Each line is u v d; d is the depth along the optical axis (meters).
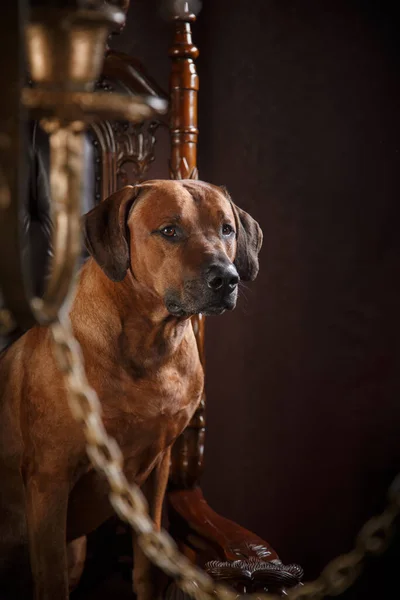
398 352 2.14
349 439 2.21
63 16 0.49
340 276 2.18
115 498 0.59
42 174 1.69
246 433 2.31
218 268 1.21
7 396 1.44
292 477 2.29
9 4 0.48
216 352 2.31
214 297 1.21
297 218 2.20
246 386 2.30
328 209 2.17
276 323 2.25
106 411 1.34
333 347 2.21
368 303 2.16
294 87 2.17
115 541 1.82
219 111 2.25
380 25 2.08
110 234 1.32
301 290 2.22
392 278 2.13
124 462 1.41
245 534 1.46
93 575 1.82
